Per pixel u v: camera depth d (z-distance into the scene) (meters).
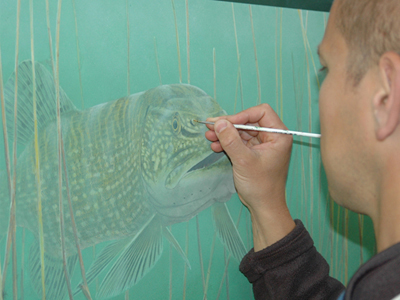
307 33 0.74
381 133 0.31
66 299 0.52
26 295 0.49
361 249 0.82
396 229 0.32
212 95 0.64
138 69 0.57
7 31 0.48
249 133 0.68
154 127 0.58
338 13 0.38
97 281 0.54
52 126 0.51
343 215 0.80
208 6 0.63
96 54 0.54
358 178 0.37
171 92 0.60
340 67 0.37
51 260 0.51
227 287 0.67
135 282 0.58
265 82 0.69
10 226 0.48
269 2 0.69
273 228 0.64
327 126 0.39
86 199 0.53
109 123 0.55
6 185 0.48
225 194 0.66
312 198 0.76
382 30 0.32
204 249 0.64
